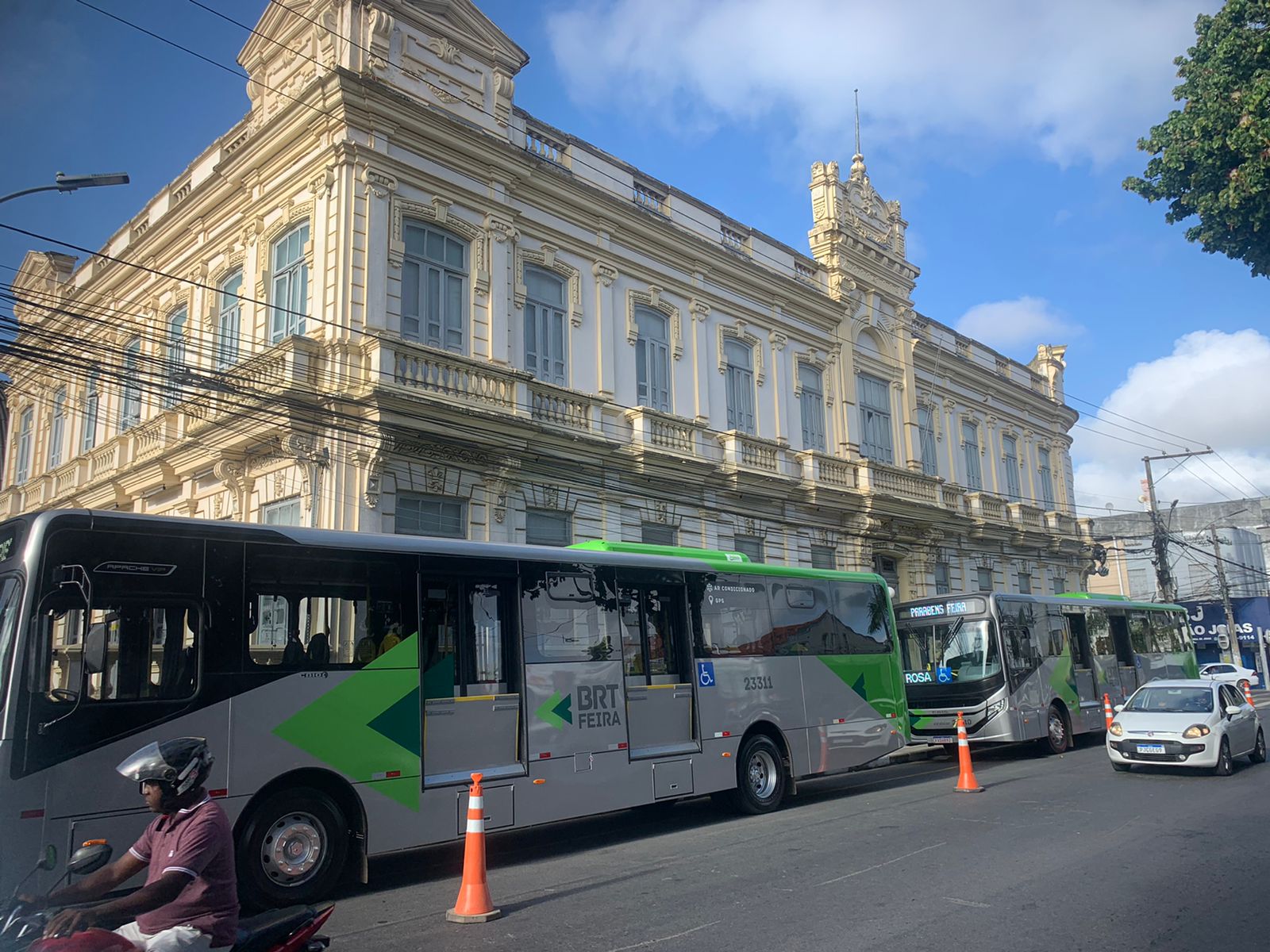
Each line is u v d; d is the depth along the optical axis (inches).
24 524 304.5
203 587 327.9
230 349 754.8
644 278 878.4
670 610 493.7
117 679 303.7
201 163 863.1
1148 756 593.3
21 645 285.6
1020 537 1406.3
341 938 287.7
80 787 288.4
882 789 603.5
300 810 338.0
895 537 1113.4
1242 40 456.1
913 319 1279.5
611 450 786.8
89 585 295.9
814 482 989.2
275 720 334.0
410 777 366.9
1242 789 532.7
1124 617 953.5
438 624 391.9
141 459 842.2
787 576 565.0
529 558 428.1
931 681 772.0
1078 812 468.8
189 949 177.0
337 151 663.8
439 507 672.4
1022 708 751.1
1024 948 258.7
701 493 881.5
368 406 624.7
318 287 662.5
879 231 1219.2
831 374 1091.9
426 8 733.3
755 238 1026.1
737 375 974.4
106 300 968.9
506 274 743.7
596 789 430.3
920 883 331.0
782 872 356.5
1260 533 2316.7
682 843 430.3
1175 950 256.1
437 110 707.4
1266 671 1931.6
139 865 190.7
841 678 581.0
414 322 685.9
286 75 759.7
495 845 454.0
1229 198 450.9
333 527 623.2
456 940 280.8
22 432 1125.1
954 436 1348.4
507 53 784.9
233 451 707.4
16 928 182.1
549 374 781.3
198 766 189.3
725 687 506.0
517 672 413.4
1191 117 470.0
